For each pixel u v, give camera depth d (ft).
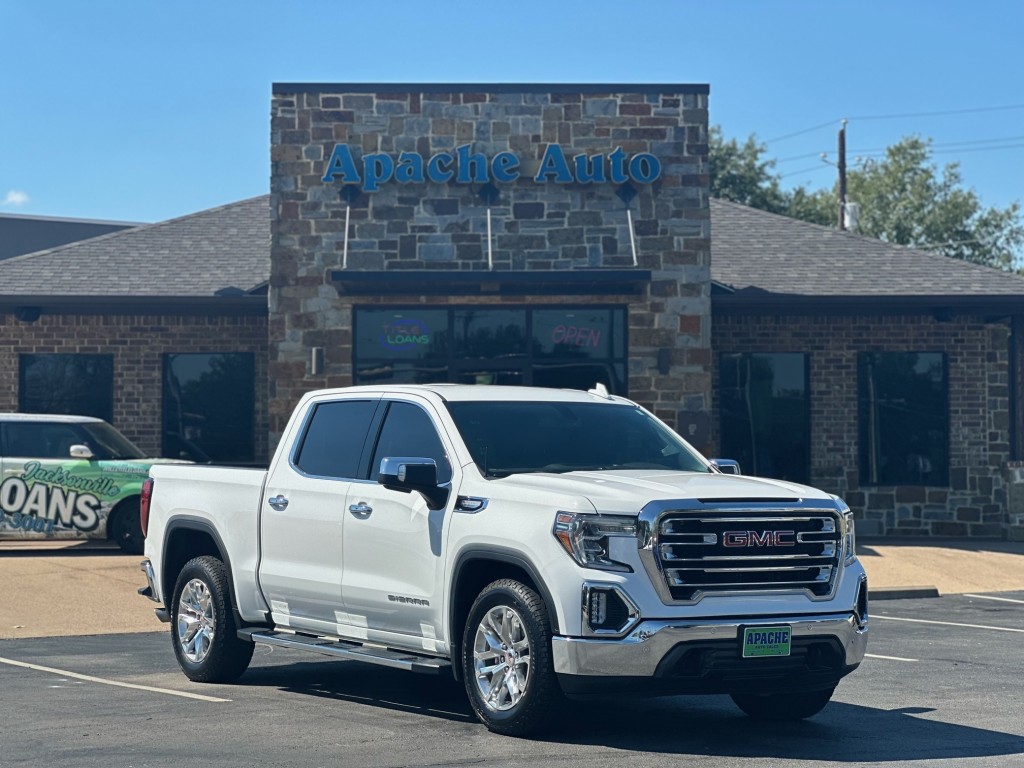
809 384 73.92
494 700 25.03
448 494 26.32
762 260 76.89
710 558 23.85
